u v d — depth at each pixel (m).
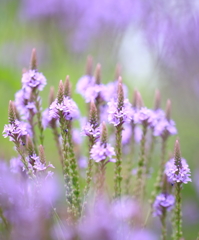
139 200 0.89
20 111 0.87
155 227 0.96
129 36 1.48
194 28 1.31
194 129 1.37
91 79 0.92
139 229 0.85
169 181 0.85
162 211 0.85
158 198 0.85
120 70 0.94
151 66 1.43
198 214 1.05
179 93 1.40
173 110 1.43
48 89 1.47
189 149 1.29
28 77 0.86
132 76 1.56
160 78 1.39
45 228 0.80
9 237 0.81
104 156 0.80
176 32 1.32
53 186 0.83
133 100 0.92
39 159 0.81
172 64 1.34
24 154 0.82
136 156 1.05
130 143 0.92
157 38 1.34
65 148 0.83
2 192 0.83
